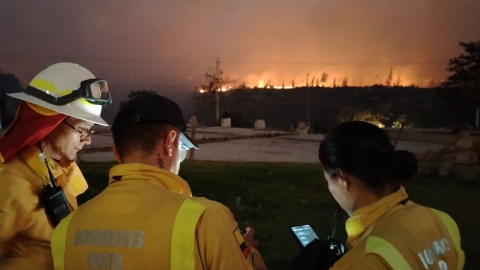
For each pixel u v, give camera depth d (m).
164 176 1.56
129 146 1.59
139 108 1.59
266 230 7.31
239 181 11.27
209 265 1.42
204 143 20.73
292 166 13.97
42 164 2.10
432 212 1.60
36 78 2.16
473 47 33.03
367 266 1.30
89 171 12.01
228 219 1.49
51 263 2.00
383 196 1.52
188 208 1.42
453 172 13.30
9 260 1.97
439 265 1.42
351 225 1.54
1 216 1.88
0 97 27.98
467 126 32.84
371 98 53.81
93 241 1.47
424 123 34.38
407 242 1.37
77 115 2.12
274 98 59.03
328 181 1.64
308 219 8.06
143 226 1.41
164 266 1.38
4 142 1.99
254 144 20.39
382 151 1.49
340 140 1.53
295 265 1.68
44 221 2.01
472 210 9.35
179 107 1.71
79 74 2.22
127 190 1.52
